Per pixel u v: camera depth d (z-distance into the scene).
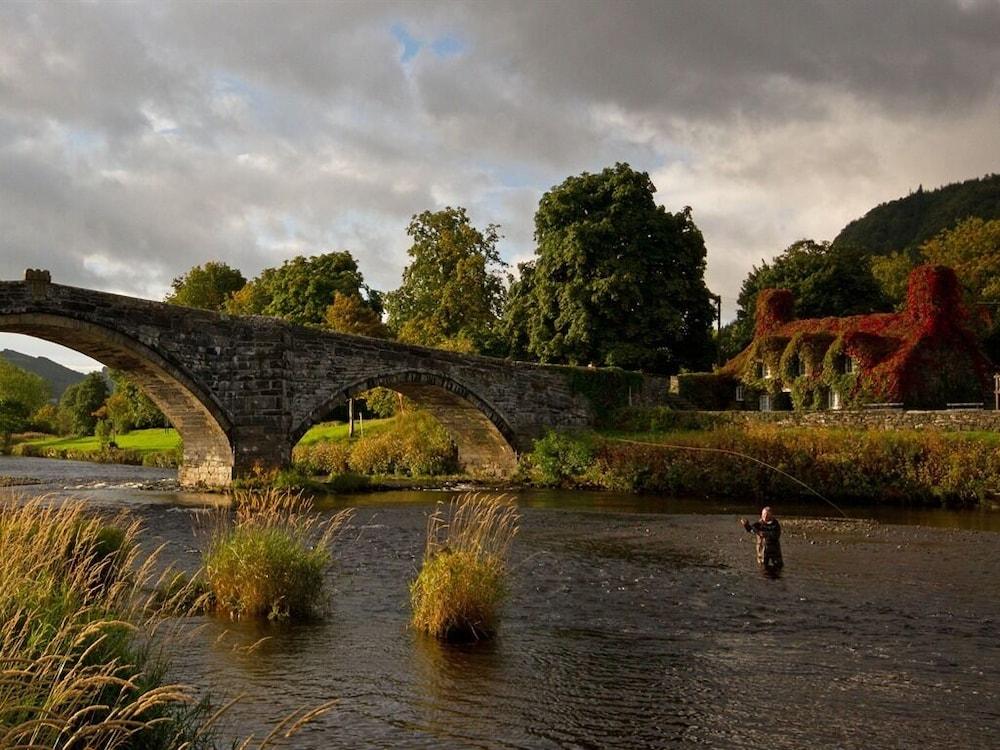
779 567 18.98
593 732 9.23
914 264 84.69
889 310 72.38
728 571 18.61
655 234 55.88
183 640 11.84
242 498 15.98
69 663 7.30
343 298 63.56
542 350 57.00
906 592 16.47
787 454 35.22
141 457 65.25
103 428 90.25
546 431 45.88
